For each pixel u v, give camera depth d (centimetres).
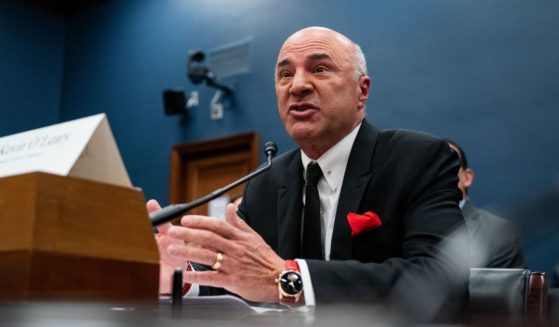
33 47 672
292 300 119
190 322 63
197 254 116
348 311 85
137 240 84
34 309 73
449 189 156
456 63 433
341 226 157
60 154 89
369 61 469
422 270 128
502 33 420
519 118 402
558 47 397
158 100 599
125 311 76
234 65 550
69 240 77
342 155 168
